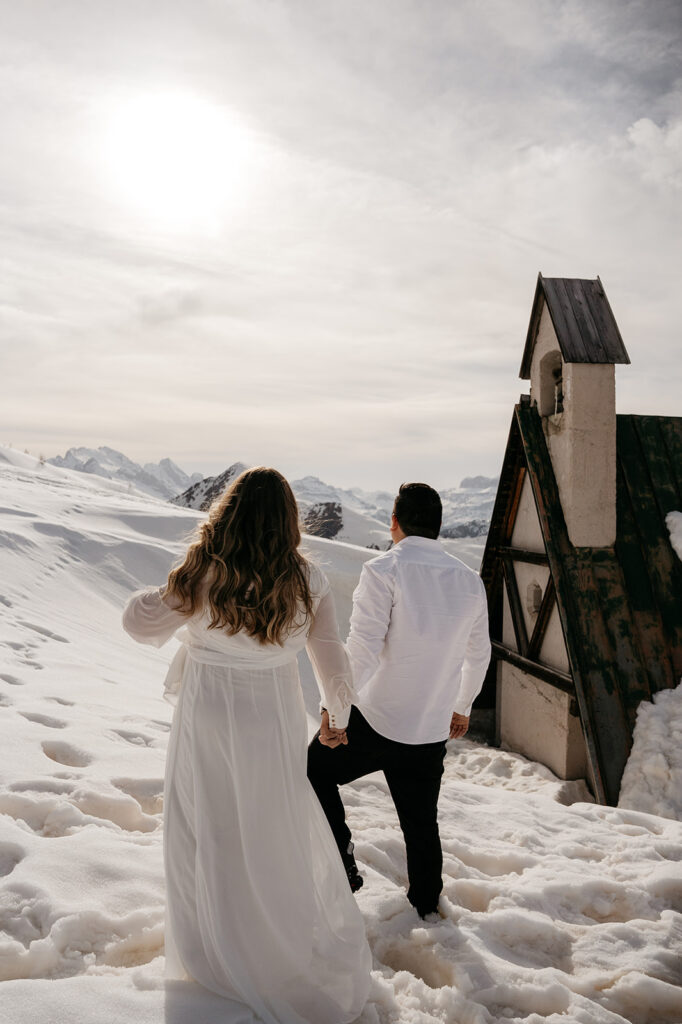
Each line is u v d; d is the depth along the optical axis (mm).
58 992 2041
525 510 9070
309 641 2432
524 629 9078
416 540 3057
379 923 2951
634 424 8367
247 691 2264
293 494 2369
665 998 2646
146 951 2471
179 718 2332
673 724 6676
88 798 3430
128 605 2307
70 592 11703
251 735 2230
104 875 2770
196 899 2227
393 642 2898
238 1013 2061
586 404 7590
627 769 6652
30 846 2871
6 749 3801
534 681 8570
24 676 5613
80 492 30750
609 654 7191
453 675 2963
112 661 7777
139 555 15898
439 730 2969
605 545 7676
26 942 2346
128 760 4066
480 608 2990
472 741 9914
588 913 3445
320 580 2404
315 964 2271
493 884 3451
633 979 2715
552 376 8320
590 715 6918
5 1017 1900
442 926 2930
